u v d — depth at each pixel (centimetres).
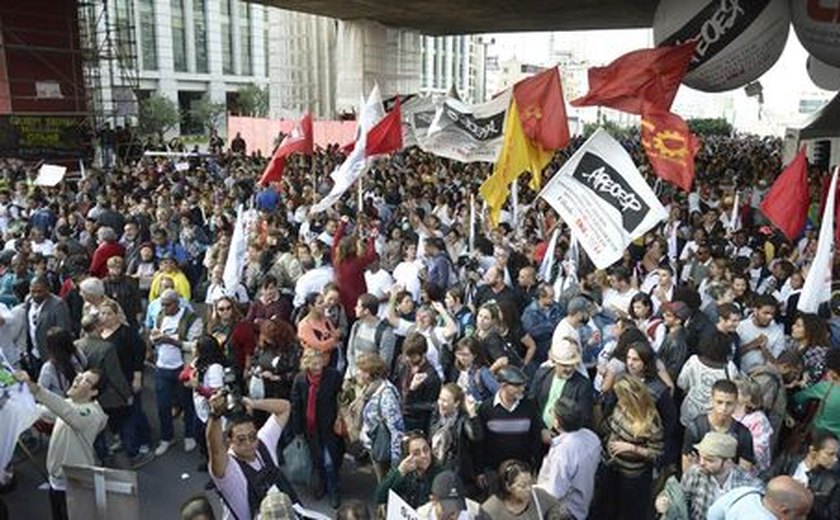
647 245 1023
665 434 541
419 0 3175
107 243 955
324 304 763
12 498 663
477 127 1302
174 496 668
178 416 835
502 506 428
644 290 856
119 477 443
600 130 736
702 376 550
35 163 2345
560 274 888
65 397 602
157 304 783
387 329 686
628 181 719
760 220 1447
